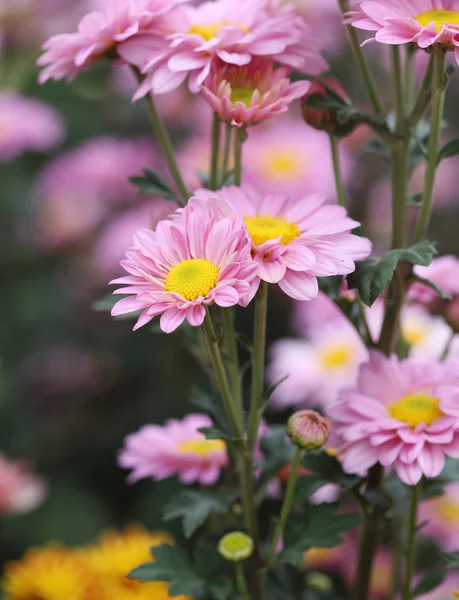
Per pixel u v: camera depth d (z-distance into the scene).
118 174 1.48
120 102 1.66
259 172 1.39
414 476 0.84
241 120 0.85
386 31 0.82
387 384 0.87
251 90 0.87
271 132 1.46
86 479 1.46
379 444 0.85
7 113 1.54
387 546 0.99
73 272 1.57
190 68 0.86
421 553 1.02
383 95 1.54
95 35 0.87
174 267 0.81
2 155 1.52
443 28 0.81
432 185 0.86
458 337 1.01
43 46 0.89
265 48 0.86
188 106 1.59
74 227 1.56
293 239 0.83
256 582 0.87
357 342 1.14
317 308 1.21
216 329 0.86
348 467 0.85
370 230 1.60
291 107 1.51
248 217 0.84
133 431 1.47
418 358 1.00
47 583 0.94
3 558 1.34
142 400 1.52
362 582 0.90
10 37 1.61
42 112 1.57
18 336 1.58
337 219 0.83
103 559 0.95
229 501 0.88
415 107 0.87
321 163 1.41
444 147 0.86
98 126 1.70
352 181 1.47
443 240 1.71
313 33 1.50
